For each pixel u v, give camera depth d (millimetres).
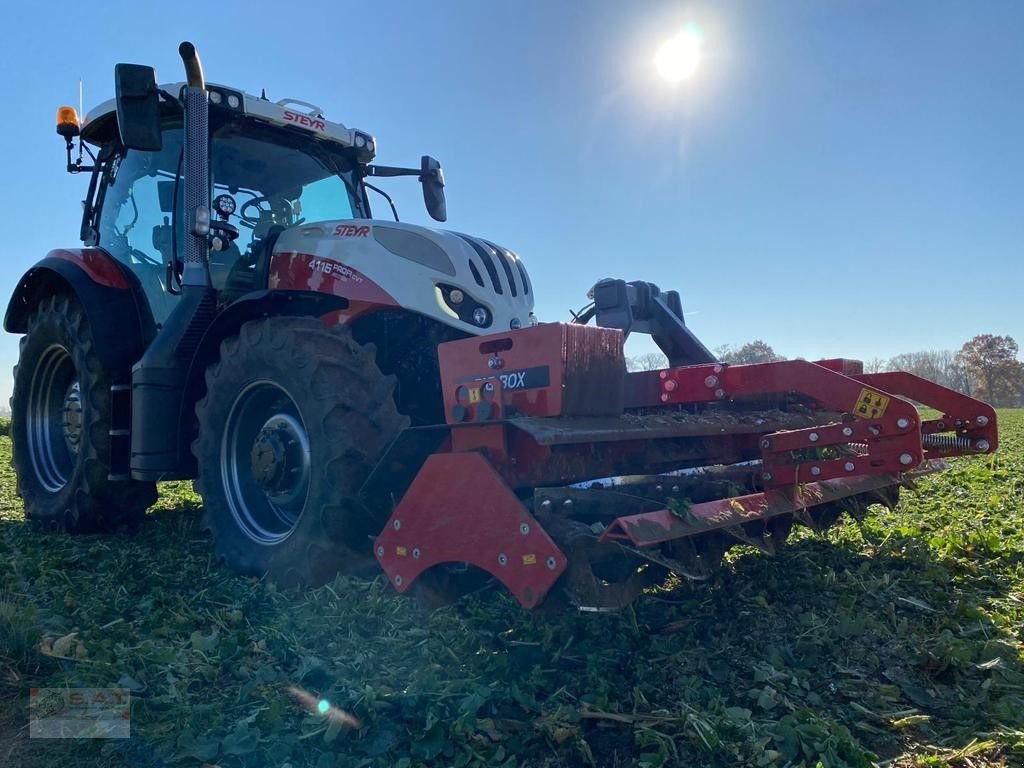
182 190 4430
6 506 5945
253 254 4281
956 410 3311
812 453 3240
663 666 2512
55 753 2047
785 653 2582
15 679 2438
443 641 2709
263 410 3863
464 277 3799
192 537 4594
